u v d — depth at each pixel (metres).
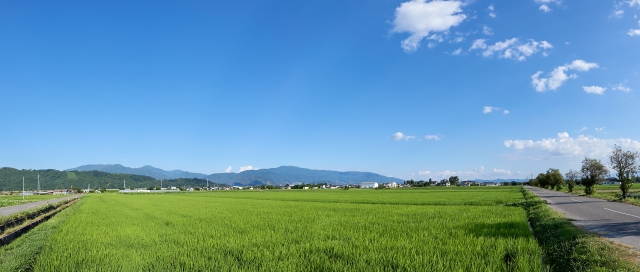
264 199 48.41
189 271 8.74
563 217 15.47
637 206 23.69
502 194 50.84
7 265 9.77
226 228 15.93
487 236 11.87
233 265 9.09
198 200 48.22
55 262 9.88
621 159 31.89
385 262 8.91
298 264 8.96
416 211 23.48
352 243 11.41
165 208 31.17
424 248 10.20
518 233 12.32
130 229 16.53
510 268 8.03
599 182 41.22
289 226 16.06
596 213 18.28
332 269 8.46
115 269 9.02
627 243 9.49
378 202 36.59
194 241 12.66
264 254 10.16
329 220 18.41
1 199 68.44
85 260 10.07
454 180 187.50
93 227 17.70
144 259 10.00
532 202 27.86
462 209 24.47
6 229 18.16
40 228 18.33
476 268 8.05
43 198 74.56
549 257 9.34
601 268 7.17
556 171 73.38
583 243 9.12
